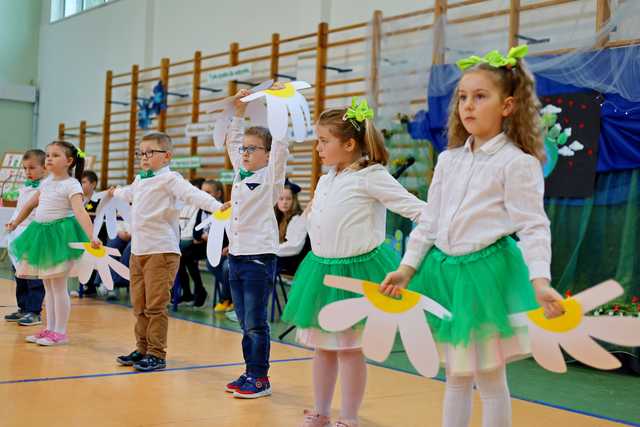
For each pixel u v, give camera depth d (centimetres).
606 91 421
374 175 234
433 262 187
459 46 550
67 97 1200
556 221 438
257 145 297
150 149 342
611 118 418
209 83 874
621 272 411
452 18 580
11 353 358
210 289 723
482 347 171
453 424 179
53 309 398
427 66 559
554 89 444
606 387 355
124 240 626
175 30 969
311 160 739
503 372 178
